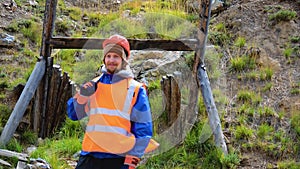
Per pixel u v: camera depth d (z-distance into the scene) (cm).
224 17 968
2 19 972
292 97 757
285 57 842
